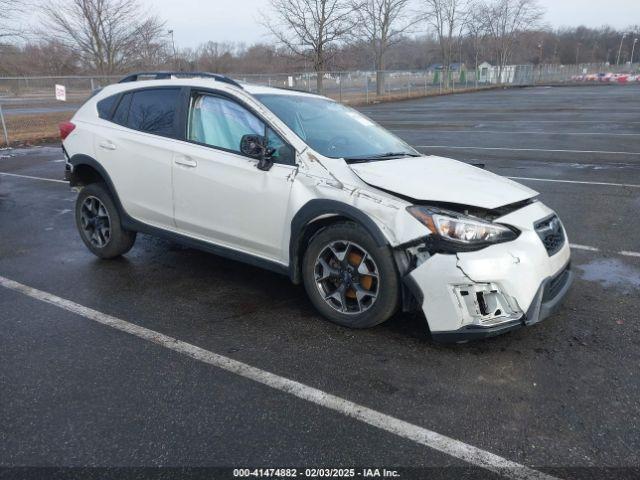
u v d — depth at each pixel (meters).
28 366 3.33
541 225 3.54
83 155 5.16
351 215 3.53
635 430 2.70
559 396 2.99
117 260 5.39
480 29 57.09
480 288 3.19
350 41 27.67
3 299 4.39
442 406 2.91
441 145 13.46
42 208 7.66
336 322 3.83
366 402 2.95
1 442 2.62
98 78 22.08
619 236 5.94
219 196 4.24
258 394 3.03
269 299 4.38
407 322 3.91
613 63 121.62
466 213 3.37
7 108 22.84
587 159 10.96
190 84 4.59
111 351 3.53
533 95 38.34
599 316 3.99
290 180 3.84
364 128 4.73
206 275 4.95
